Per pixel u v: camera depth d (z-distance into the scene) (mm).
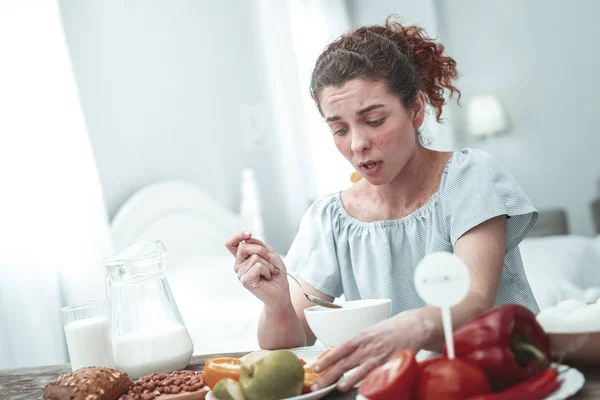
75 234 2508
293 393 800
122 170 3014
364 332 852
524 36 3828
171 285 2613
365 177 1181
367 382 690
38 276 2422
